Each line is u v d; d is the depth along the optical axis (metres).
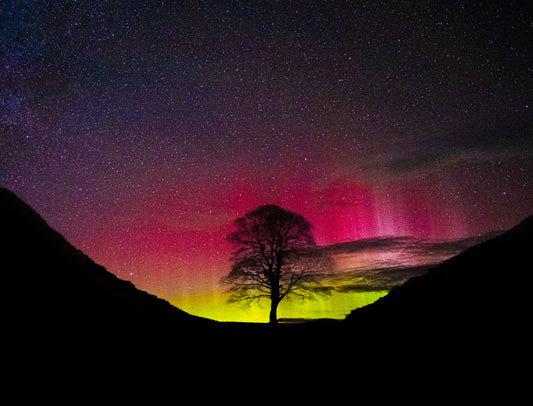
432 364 6.95
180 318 13.81
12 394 5.10
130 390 6.34
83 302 8.59
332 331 14.05
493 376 5.77
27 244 9.21
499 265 9.82
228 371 8.52
